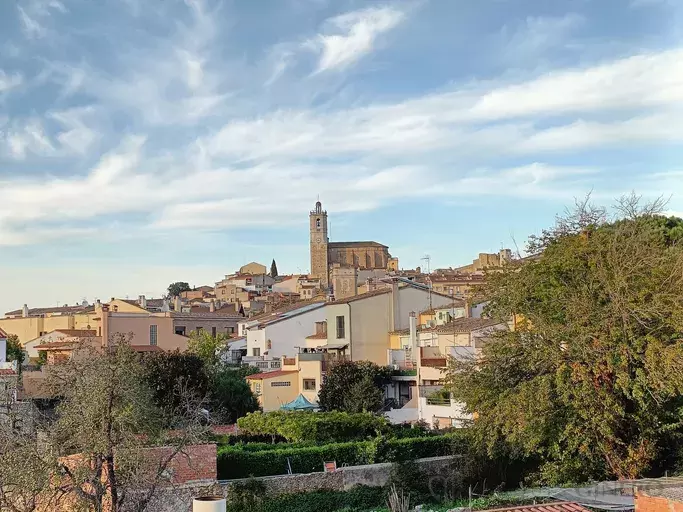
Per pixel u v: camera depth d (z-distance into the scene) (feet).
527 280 122.42
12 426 97.04
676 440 115.34
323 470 130.52
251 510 118.21
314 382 223.92
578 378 107.96
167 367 186.70
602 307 113.29
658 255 116.98
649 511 73.97
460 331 193.77
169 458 96.17
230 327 373.20
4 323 409.90
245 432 163.73
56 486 87.10
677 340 106.52
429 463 136.77
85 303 507.30
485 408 120.98
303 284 554.05
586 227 131.75
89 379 92.02
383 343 248.52
